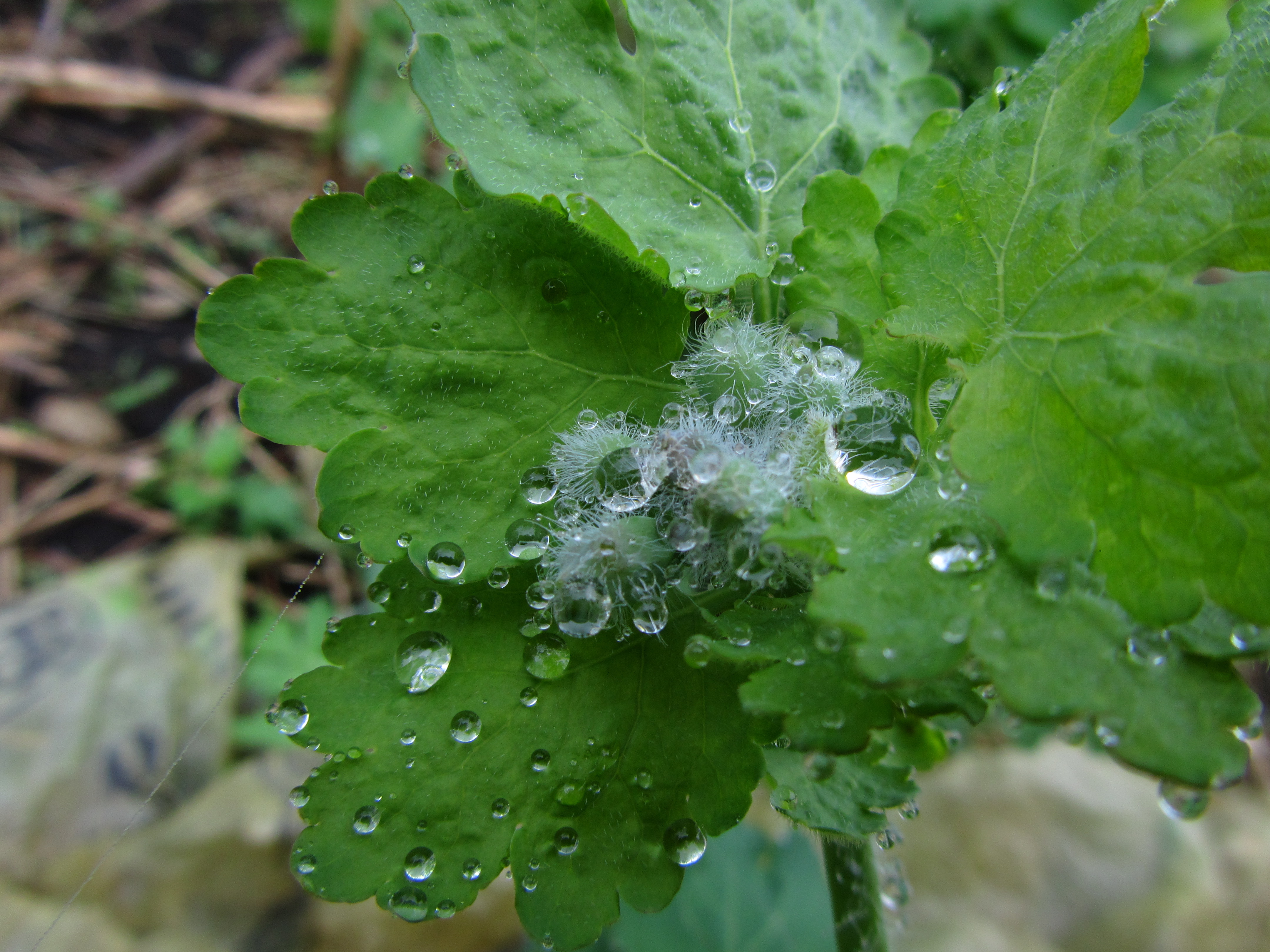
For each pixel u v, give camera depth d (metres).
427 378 0.09
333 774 0.09
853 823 0.09
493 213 0.09
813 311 0.09
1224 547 0.07
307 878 0.08
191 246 0.34
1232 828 0.24
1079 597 0.08
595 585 0.09
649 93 0.10
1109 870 0.23
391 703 0.09
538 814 0.09
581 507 0.09
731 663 0.09
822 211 0.09
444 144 0.09
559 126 0.09
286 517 0.29
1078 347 0.08
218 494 0.29
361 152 0.32
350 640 0.09
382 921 0.21
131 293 0.33
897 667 0.07
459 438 0.09
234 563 0.28
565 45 0.10
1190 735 0.07
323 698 0.09
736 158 0.10
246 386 0.09
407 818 0.09
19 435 0.30
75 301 0.33
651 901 0.09
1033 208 0.09
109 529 0.29
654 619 0.09
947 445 0.09
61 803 0.23
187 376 0.32
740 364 0.09
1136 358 0.08
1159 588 0.07
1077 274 0.08
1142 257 0.08
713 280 0.10
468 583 0.09
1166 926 0.22
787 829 0.22
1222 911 0.23
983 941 0.22
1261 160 0.08
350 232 0.09
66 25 0.38
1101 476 0.08
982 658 0.07
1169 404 0.08
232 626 0.26
